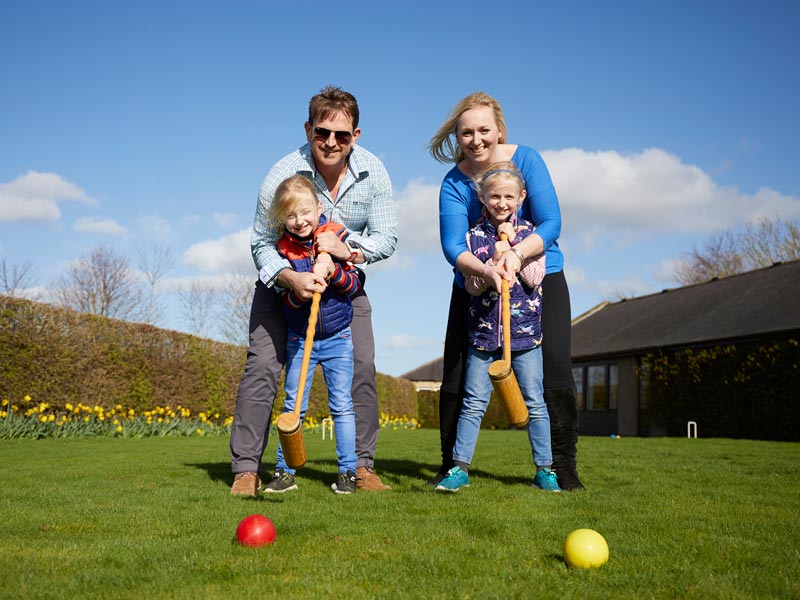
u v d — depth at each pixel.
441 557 1.91
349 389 3.31
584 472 4.15
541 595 1.60
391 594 1.58
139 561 1.85
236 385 11.22
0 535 2.18
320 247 3.15
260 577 1.71
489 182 3.23
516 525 2.35
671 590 1.64
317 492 3.17
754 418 13.27
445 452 3.59
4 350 7.52
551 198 3.38
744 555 1.97
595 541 1.88
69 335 8.28
